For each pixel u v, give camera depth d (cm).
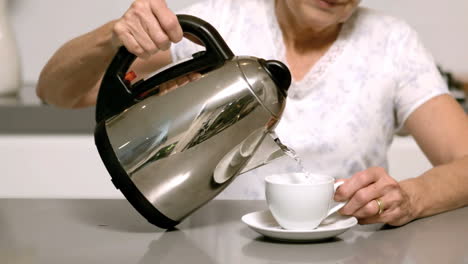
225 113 81
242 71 82
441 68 217
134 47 85
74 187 189
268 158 86
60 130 191
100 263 73
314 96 131
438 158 125
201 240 83
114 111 85
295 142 129
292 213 82
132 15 85
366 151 132
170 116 82
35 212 97
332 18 118
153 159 82
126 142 83
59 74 117
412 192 96
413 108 130
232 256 76
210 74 83
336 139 129
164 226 87
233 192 129
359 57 132
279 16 133
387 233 88
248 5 137
